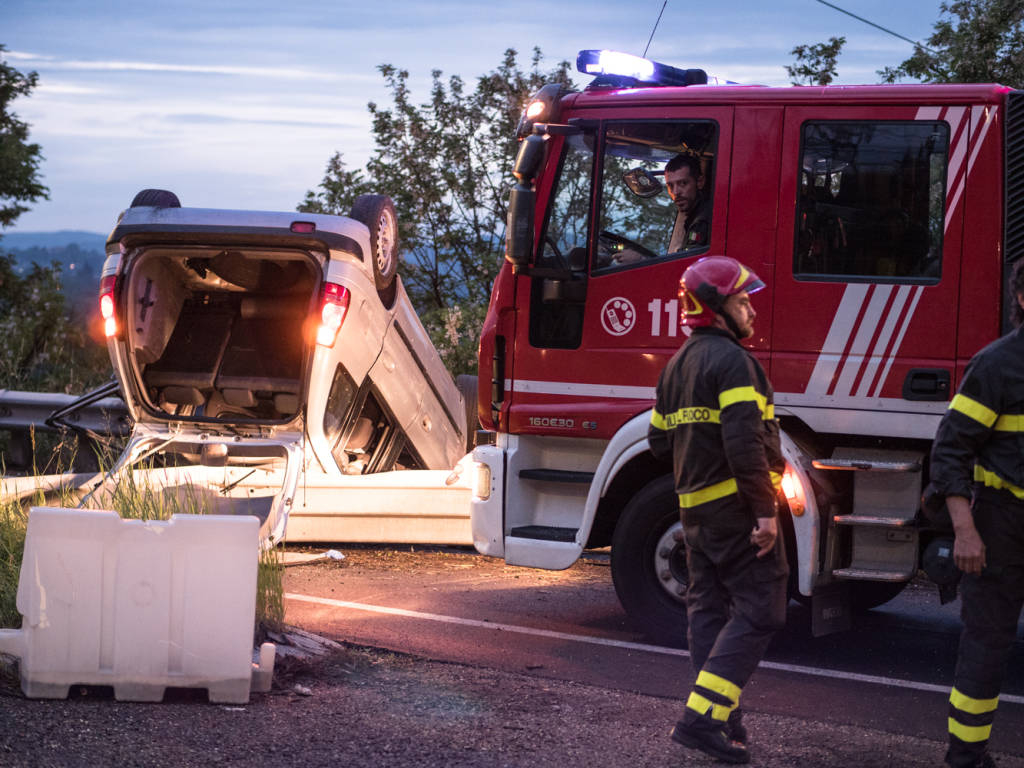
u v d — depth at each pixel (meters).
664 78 6.64
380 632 6.04
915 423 5.64
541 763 4.16
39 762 3.81
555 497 6.52
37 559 4.47
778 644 6.32
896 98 5.70
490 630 6.25
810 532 5.58
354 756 4.12
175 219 8.16
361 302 8.35
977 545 4.05
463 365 12.55
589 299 6.21
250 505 8.03
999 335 5.53
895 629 6.75
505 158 14.12
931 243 5.65
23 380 14.16
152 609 4.54
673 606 6.03
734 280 4.33
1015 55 10.09
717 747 4.18
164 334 8.70
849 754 4.39
